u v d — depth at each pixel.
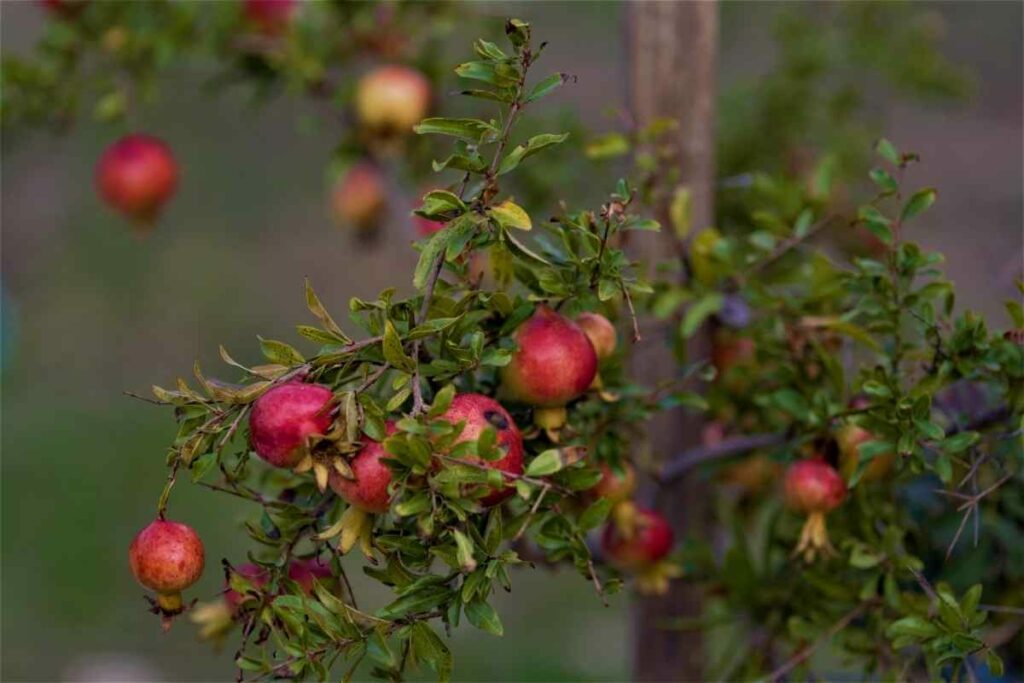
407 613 1.53
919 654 2.03
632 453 2.25
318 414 1.45
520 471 1.50
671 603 2.66
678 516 2.58
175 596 1.61
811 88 3.81
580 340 1.64
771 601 2.28
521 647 5.80
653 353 2.52
